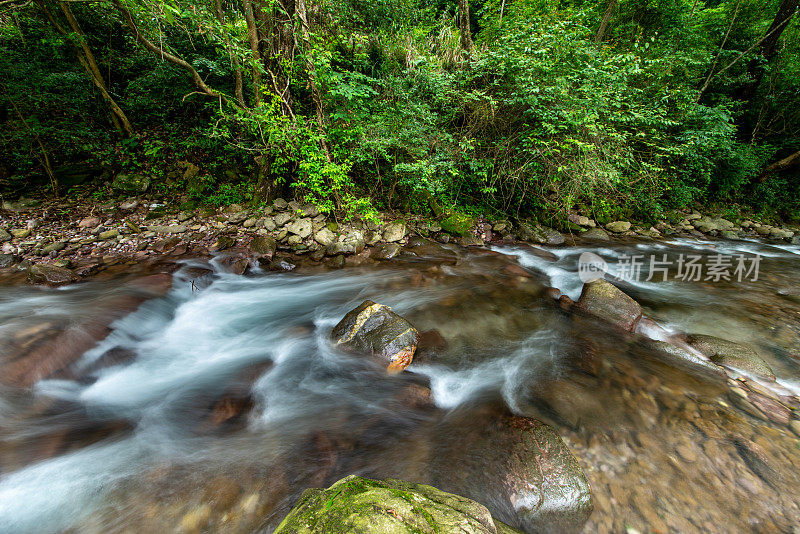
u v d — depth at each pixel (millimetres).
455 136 6820
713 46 10578
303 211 6832
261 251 6008
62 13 7090
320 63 5168
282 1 5441
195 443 2391
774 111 11141
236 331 4129
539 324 4199
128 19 4895
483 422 2523
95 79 7262
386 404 2830
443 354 3564
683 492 1955
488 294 5043
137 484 2027
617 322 4074
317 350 3645
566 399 2789
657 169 7293
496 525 1581
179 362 3484
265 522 1797
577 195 7531
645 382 2982
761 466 2111
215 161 7770
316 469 2152
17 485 1999
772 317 4418
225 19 5898
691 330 4074
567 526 1797
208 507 1884
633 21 9617
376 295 5000
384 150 6008
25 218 5988
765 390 2885
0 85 6117
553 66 5691
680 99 7938
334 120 6145
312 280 5516
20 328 3281
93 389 2982
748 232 9922
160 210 6801
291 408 2793
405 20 8570
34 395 2695
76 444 2346
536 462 2078
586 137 6043
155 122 8398
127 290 4441
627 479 2037
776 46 10773
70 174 6996
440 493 1606
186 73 7430
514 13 8797
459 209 7891
